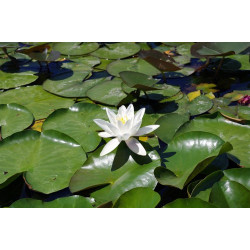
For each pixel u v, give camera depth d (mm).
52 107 2475
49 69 3312
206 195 1419
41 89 2836
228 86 2715
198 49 2982
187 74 2939
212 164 1668
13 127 2180
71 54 3662
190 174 1434
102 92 2631
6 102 2598
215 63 3150
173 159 1682
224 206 1336
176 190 1613
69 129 2102
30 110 2441
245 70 3078
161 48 3723
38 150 1850
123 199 1399
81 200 1447
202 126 1936
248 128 1861
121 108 1859
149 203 1382
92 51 3695
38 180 1623
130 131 1698
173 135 1973
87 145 1936
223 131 1879
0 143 1887
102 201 1468
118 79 2863
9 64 3496
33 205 1444
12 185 1707
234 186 1373
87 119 2205
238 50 2850
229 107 2312
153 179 1526
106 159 1705
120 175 1604
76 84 2848
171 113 2182
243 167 1577
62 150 1839
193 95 2553
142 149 1651
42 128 2125
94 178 1604
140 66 3119
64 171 1690
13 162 1765
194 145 1694
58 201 1457
